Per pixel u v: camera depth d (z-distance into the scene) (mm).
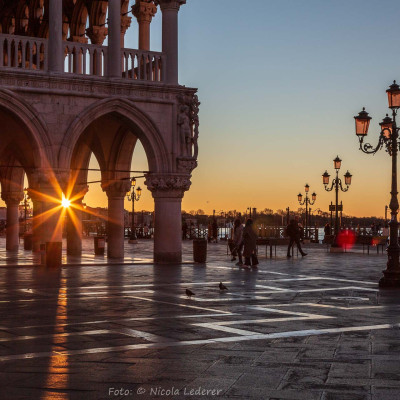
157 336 11867
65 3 37312
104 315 14445
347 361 9805
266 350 10617
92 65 28703
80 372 9102
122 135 32688
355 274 25219
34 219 37500
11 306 15891
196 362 9727
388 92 21031
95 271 26172
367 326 13000
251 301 17000
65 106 27859
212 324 13203
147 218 98562
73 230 35719
